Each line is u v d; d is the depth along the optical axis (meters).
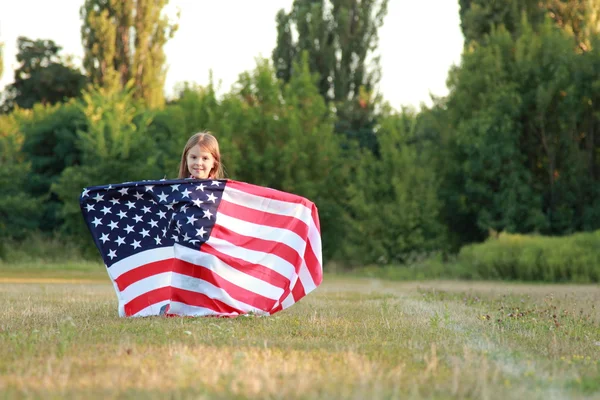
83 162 38.94
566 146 32.16
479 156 32.44
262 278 7.86
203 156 8.18
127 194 7.81
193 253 7.56
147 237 7.74
